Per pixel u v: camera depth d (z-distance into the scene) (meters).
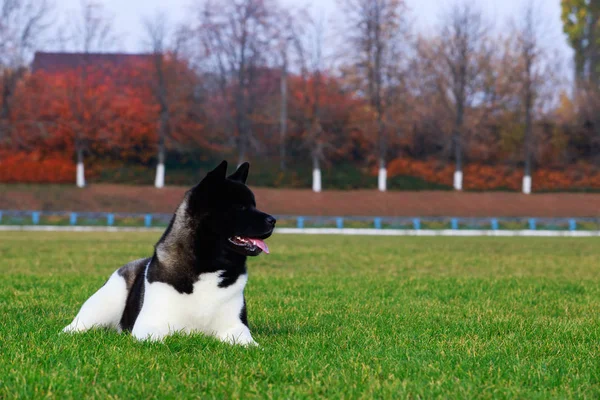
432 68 64.25
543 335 7.98
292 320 9.12
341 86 62.78
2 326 7.88
